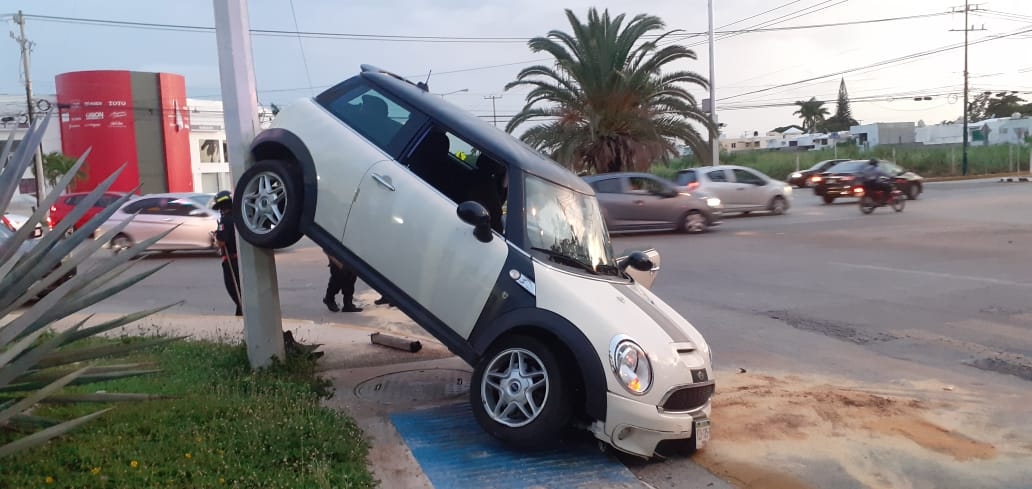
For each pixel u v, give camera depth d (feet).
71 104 153.89
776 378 24.47
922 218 74.54
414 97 20.43
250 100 22.08
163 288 43.47
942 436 19.36
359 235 19.52
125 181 157.07
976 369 25.20
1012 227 63.72
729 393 22.90
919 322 31.60
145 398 15.74
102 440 15.33
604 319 16.69
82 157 15.52
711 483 16.52
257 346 22.22
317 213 20.07
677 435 16.90
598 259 19.60
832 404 21.81
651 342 16.89
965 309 33.53
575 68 103.96
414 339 27.84
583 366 16.33
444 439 18.15
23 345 13.43
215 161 180.75
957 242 55.01
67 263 14.70
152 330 28.68
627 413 16.21
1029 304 33.88
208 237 58.29
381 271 19.24
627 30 104.22
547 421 16.49
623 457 17.58
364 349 27.07
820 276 42.83
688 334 18.45
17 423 14.78
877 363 26.09
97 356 15.20
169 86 163.12
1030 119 234.79
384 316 34.60
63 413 16.87
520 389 16.94
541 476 16.29
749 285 40.78
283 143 20.75
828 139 287.69
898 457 18.04
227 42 21.63
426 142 21.04
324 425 17.15
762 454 18.20
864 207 82.43
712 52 124.16
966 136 177.58
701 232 67.15
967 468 17.43
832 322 32.04
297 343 24.91
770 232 66.23
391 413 20.06
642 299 19.01
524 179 18.85
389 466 16.57
